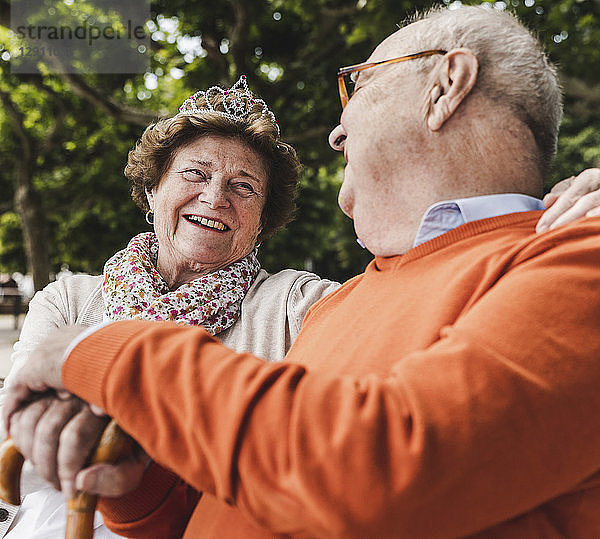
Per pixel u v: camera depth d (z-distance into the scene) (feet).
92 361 2.59
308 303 7.09
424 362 2.45
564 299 2.51
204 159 7.18
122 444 2.75
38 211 44.88
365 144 3.62
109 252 58.13
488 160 3.43
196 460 2.39
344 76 3.86
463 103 3.43
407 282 3.35
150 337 2.58
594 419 2.39
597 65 26.23
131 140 46.78
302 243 56.90
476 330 2.50
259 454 2.32
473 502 2.32
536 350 2.41
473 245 3.26
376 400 2.35
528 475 2.35
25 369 2.80
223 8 29.55
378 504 2.24
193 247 7.21
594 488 2.74
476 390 2.33
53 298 7.69
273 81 32.71
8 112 43.73
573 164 61.26
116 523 3.80
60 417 2.74
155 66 36.45
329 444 2.28
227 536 3.16
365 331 3.32
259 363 2.51
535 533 2.70
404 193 3.57
